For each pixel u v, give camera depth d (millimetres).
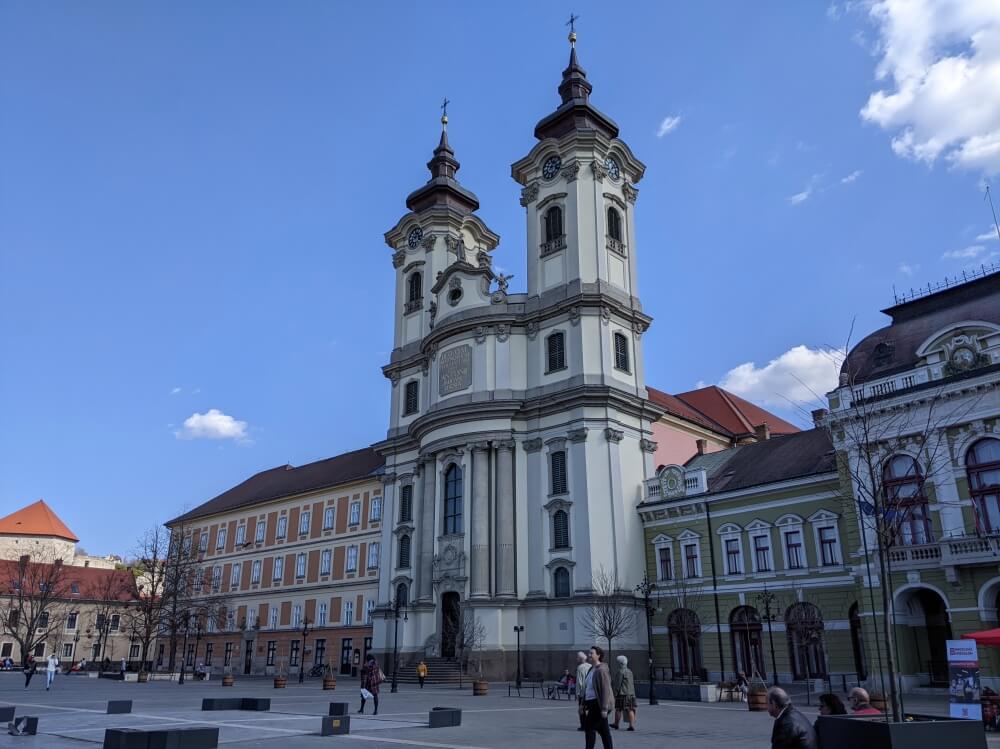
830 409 38781
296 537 82250
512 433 54562
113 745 15031
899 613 35031
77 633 112125
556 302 55312
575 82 61656
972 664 17906
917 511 35125
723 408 76188
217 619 81438
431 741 18641
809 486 43281
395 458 63719
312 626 76500
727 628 45594
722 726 23016
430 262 66812
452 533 54781
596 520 49969
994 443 33312
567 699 35875
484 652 48938
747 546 45688
